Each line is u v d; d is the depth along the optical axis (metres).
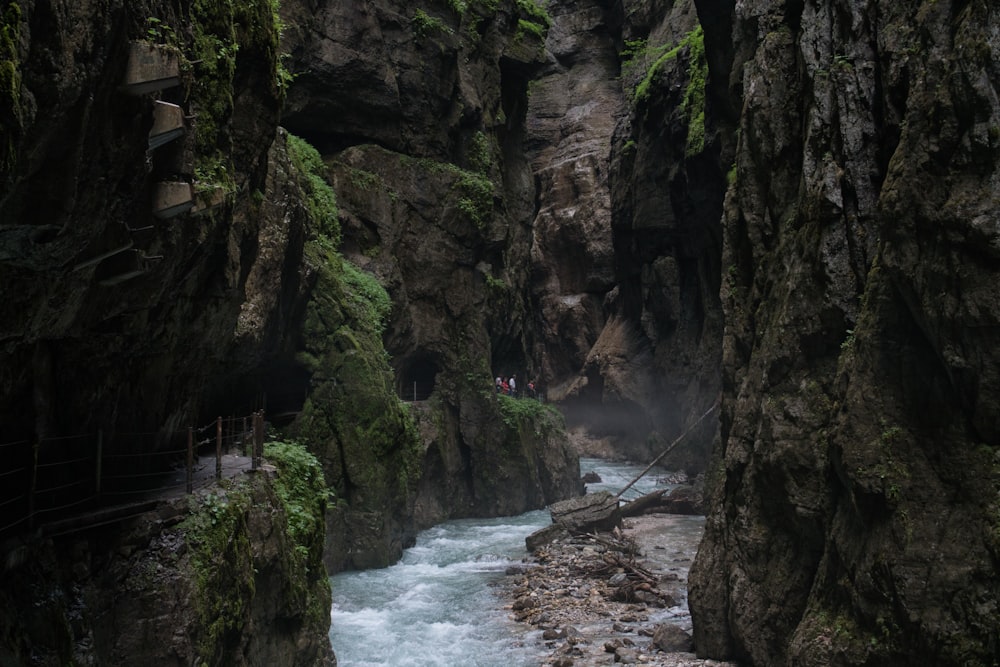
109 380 7.79
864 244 10.07
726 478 12.04
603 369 41.53
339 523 18.02
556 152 48.69
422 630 13.98
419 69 25.47
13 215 4.45
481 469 25.77
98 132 5.09
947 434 8.17
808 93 11.43
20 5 3.92
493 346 29.27
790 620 10.37
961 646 7.54
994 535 7.51
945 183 8.02
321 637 10.87
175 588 6.87
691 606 12.32
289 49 21.95
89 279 5.88
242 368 14.05
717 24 21.95
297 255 15.78
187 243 7.54
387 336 23.16
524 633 13.86
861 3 10.70
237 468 10.29
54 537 6.31
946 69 8.13
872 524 8.73
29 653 5.30
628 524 23.47
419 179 25.45
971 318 7.68
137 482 8.69
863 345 9.16
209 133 7.71
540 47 33.69
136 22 5.42
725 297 13.37
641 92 34.75
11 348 5.51
